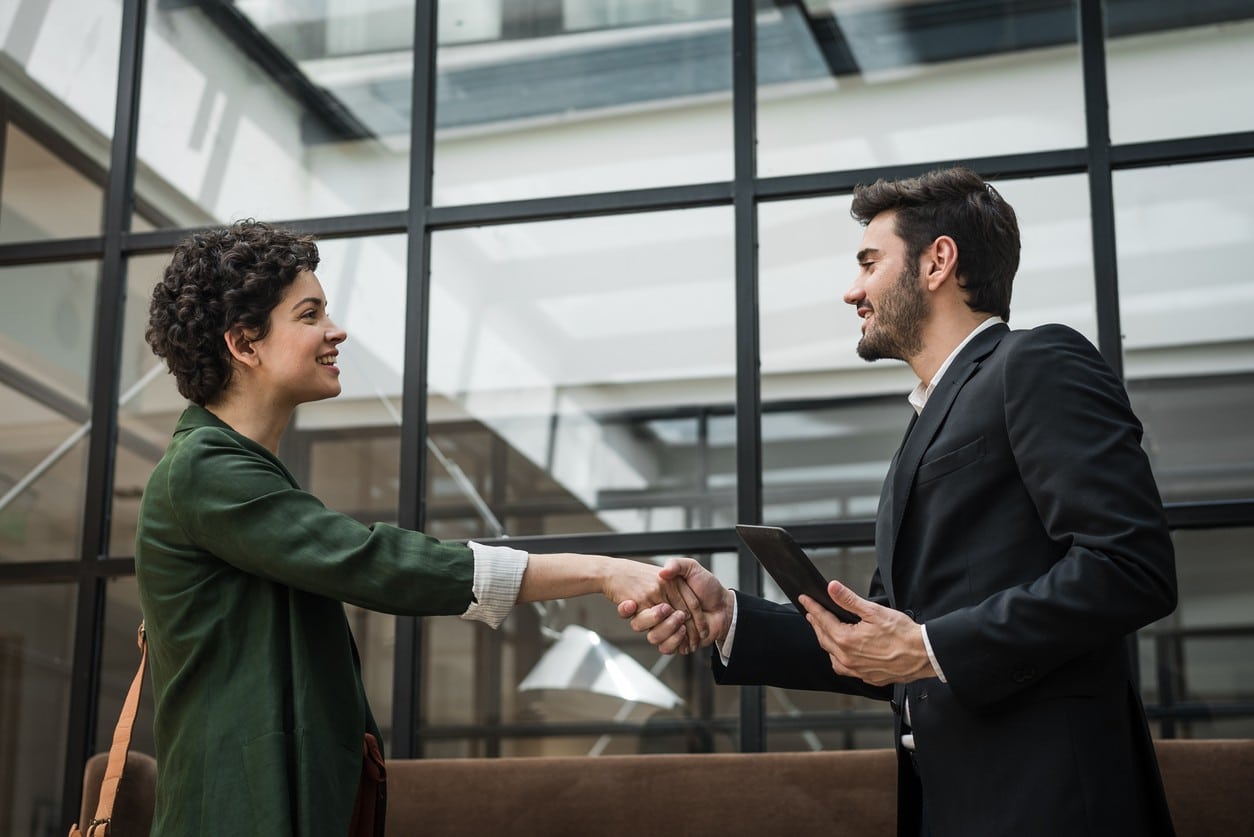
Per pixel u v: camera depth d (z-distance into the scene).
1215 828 2.84
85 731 3.76
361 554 1.99
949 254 2.18
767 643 2.36
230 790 1.88
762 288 3.73
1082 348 1.95
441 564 2.04
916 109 3.74
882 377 3.62
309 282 2.23
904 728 2.12
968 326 2.17
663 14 3.98
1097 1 3.65
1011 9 3.74
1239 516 3.32
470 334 3.88
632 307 3.81
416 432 3.80
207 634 1.97
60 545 3.91
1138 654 3.34
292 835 1.87
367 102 4.06
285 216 4.03
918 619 1.96
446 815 3.16
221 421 2.17
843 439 3.61
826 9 3.86
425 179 3.96
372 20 4.12
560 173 3.92
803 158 3.78
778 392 3.67
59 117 4.20
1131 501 1.80
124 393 3.99
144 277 4.06
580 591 2.21
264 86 4.13
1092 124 3.58
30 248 4.09
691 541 3.62
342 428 3.87
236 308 2.16
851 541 3.52
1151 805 1.87
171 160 4.12
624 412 3.75
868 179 3.71
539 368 3.82
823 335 3.68
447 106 4.04
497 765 3.20
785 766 3.08
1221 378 3.42
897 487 2.03
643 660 3.60
